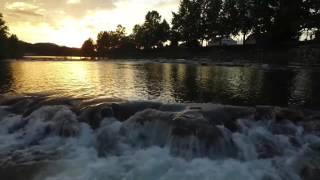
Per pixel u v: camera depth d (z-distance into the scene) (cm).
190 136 988
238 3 7744
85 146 1077
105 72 3744
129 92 2003
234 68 4300
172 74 3394
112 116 1191
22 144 1091
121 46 14100
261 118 1158
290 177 862
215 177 858
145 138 1074
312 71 3475
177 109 1241
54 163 947
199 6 9169
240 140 1038
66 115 1195
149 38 12169
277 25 5828
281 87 2212
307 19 5372
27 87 2234
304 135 1081
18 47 11062
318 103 1634
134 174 879
